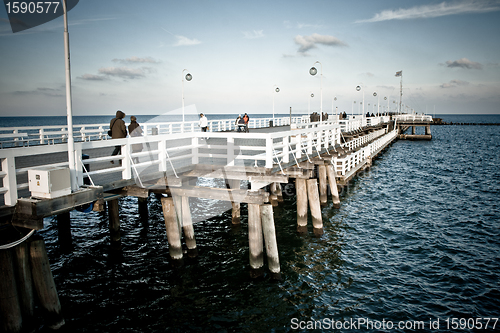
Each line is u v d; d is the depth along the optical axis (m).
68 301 9.55
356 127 34.22
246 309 9.23
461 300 9.93
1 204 7.49
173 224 11.20
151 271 11.32
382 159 41.22
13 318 6.89
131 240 14.19
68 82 7.55
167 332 8.27
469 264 12.24
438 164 37.88
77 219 17.20
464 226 16.50
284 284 10.56
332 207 19.25
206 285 10.41
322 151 18.91
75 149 7.83
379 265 12.09
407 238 14.76
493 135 94.62
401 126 78.19
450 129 134.50
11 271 6.86
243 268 11.47
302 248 13.37
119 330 8.29
